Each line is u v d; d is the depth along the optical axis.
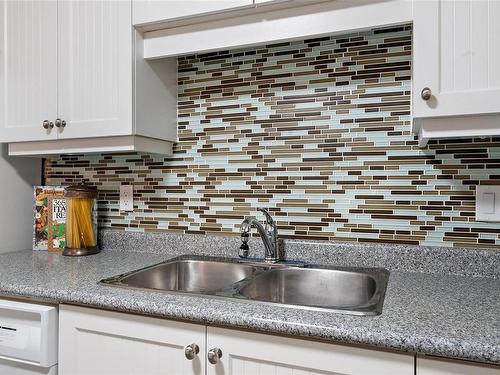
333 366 0.79
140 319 0.96
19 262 1.43
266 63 1.48
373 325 0.76
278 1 1.15
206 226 1.57
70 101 1.44
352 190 1.35
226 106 1.54
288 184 1.44
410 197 1.28
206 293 0.99
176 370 0.93
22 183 1.76
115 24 1.37
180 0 1.26
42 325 1.05
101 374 1.01
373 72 1.33
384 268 1.28
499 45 0.92
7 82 1.55
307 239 1.41
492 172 1.20
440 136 1.00
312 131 1.41
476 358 0.68
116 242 1.69
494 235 1.19
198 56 1.59
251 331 0.85
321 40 1.40
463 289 1.04
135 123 1.36
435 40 0.96
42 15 1.49
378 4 1.09
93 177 1.77
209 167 1.57
